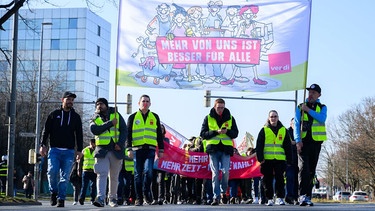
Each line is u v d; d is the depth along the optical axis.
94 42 111.62
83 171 21.28
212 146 15.05
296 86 15.26
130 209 11.24
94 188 22.61
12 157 23.86
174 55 15.30
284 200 16.30
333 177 117.12
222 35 15.32
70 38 108.44
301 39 15.30
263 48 15.32
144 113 14.93
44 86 67.75
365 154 85.44
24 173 66.62
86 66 108.44
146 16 15.34
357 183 116.75
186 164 19.72
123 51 15.34
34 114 65.06
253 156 21.12
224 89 15.29
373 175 90.69
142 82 15.27
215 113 15.11
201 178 19.80
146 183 14.81
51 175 13.89
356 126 87.56
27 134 41.03
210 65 15.29
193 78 15.27
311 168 13.84
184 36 15.32
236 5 15.35
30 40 107.31
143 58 15.30
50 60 108.25
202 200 19.86
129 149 14.84
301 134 13.62
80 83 107.69
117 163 13.48
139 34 15.34
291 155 14.90
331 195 120.50
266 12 15.35
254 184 22.59
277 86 15.29
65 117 13.95
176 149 19.73
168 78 15.30
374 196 101.12
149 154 14.81
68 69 108.12
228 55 15.30
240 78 15.30
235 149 21.50
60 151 13.92
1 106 64.06
